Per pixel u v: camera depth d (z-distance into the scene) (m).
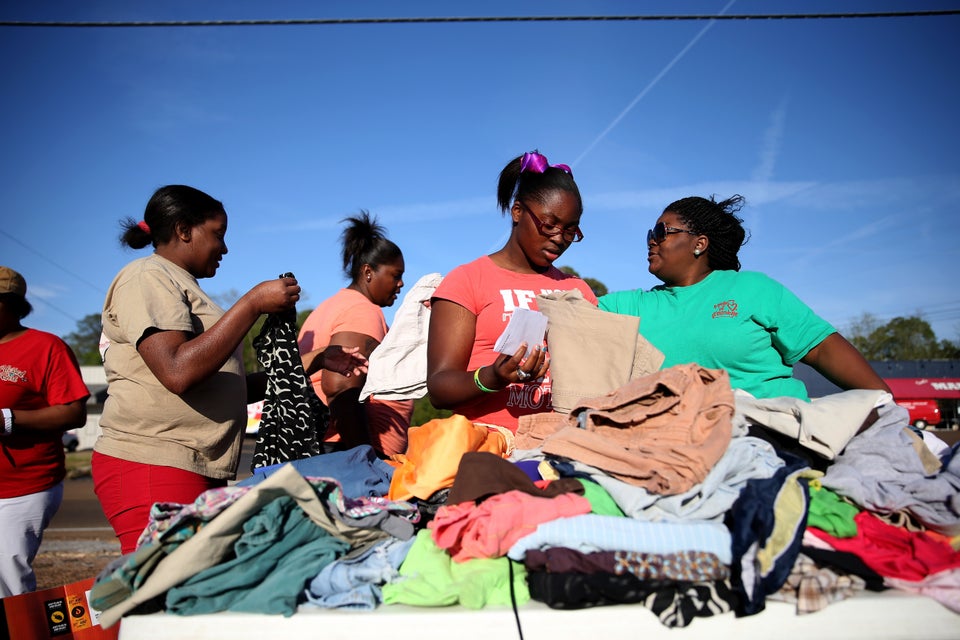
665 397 2.21
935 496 2.08
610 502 2.04
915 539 1.99
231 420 2.89
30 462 3.93
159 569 1.91
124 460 2.71
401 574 1.99
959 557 1.96
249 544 1.95
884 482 2.13
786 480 1.99
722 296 2.88
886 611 1.87
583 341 2.52
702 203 3.08
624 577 1.84
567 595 1.82
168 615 1.90
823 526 1.99
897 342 65.62
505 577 1.93
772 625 1.85
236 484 2.35
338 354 3.34
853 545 1.98
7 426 3.76
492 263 2.75
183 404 2.75
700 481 1.97
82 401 4.12
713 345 2.83
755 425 2.36
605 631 1.84
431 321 2.67
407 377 3.42
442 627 1.84
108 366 2.82
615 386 2.47
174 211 2.92
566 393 2.47
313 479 1.98
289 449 2.74
